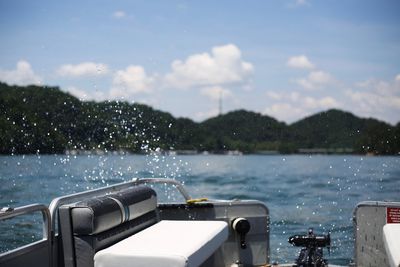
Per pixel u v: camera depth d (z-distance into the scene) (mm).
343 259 8281
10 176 22891
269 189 21828
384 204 4664
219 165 38406
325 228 12523
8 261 2900
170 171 25906
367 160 31625
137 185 4637
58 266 3420
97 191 3955
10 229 10547
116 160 25000
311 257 4379
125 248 3332
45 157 27969
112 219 3650
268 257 4957
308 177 27359
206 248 3605
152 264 3186
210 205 4871
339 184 23000
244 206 4926
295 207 16625
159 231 3934
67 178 22469
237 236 4898
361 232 4699
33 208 3121
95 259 3279
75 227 3398
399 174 25719
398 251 3389
